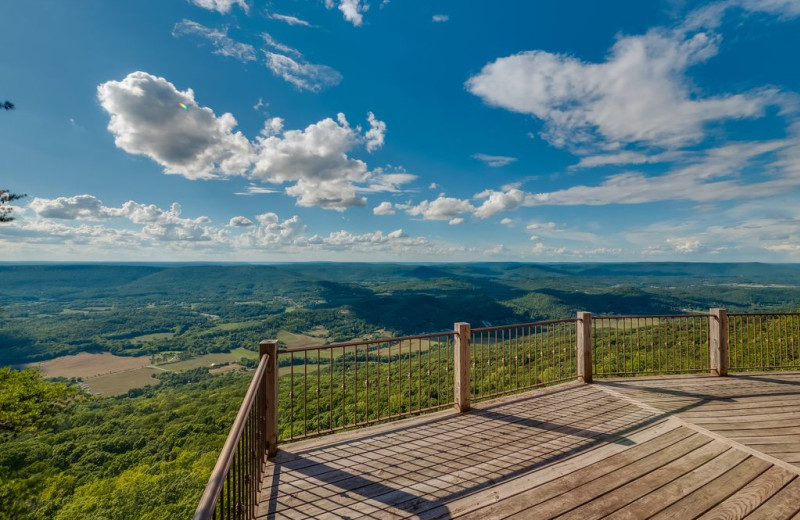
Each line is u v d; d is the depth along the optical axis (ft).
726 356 16.90
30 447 69.46
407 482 8.56
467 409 12.85
